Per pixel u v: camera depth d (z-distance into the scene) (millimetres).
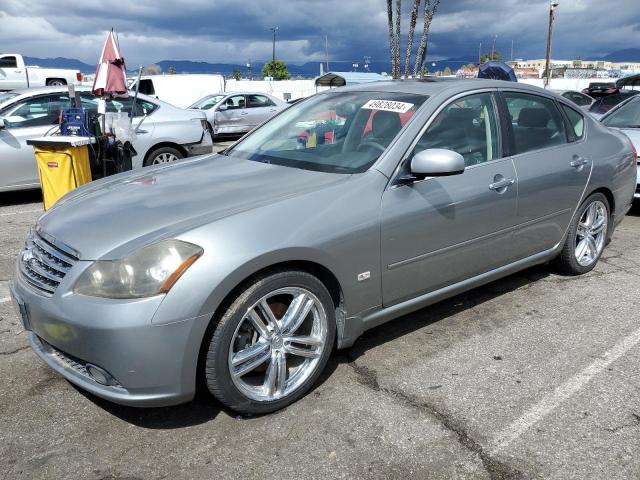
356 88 3973
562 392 2887
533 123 3939
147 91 23203
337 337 2973
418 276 3193
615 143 4609
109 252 2420
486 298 4117
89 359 2371
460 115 3469
